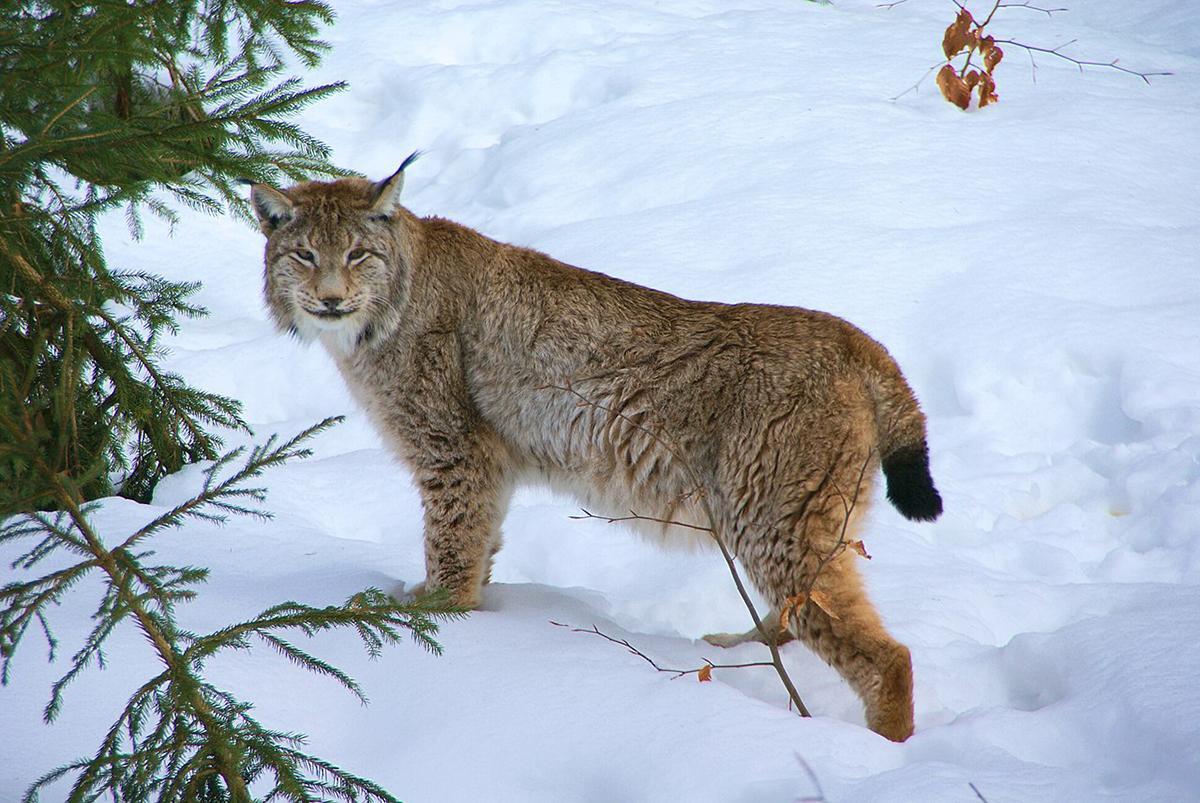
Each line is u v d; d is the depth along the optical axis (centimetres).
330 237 929
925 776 638
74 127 844
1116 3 2627
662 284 1452
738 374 850
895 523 1105
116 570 647
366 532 1139
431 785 684
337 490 1188
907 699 763
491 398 942
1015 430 1261
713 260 1511
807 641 803
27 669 758
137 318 1174
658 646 878
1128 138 1805
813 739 696
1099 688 744
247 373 1462
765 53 2147
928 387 1338
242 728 623
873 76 2058
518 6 2316
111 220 1772
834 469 810
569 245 1570
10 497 626
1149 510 1088
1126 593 928
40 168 941
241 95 966
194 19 988
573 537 1091
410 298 958
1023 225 1551
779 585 822
